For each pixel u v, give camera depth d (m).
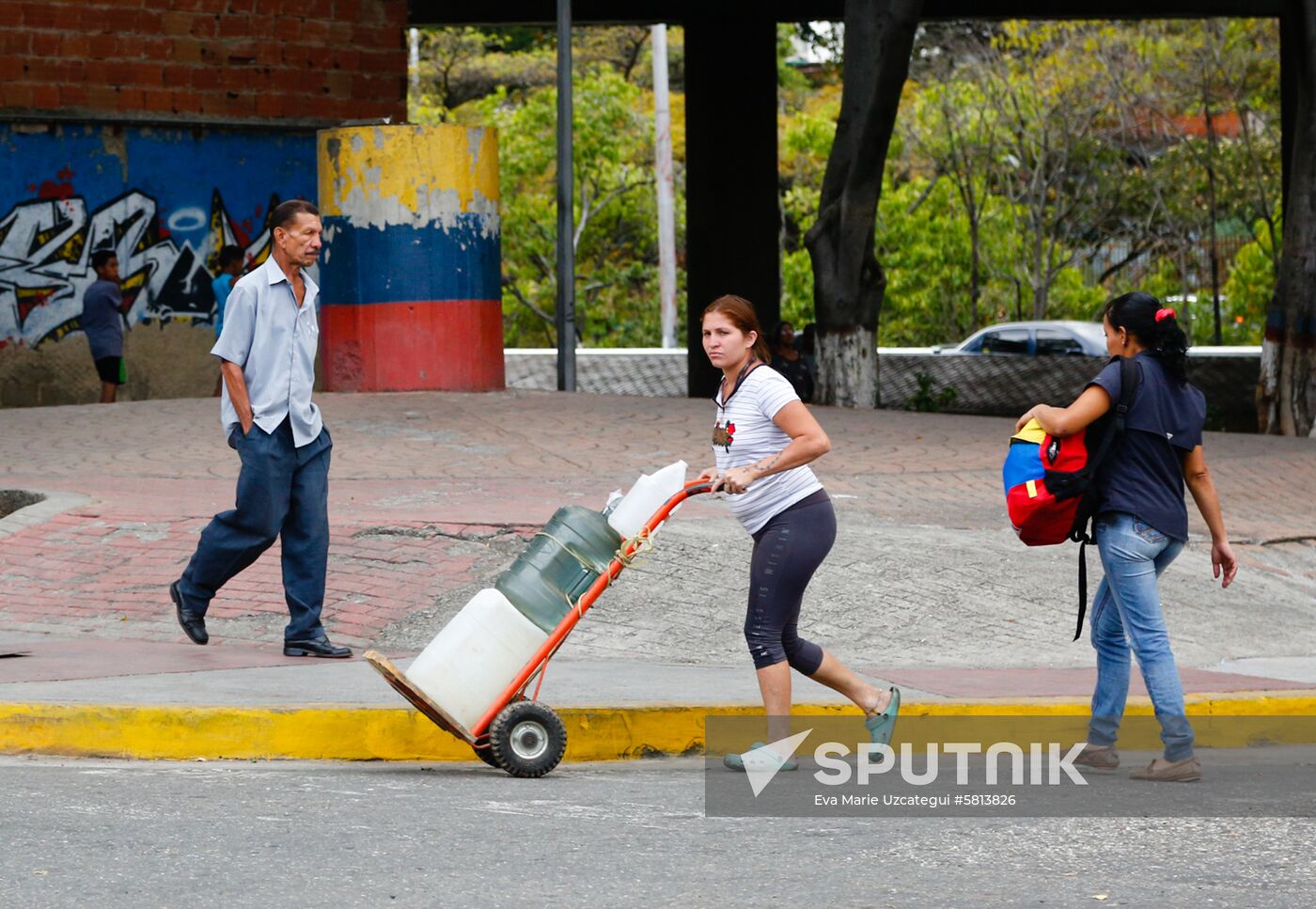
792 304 69.56
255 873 7.31
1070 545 17.20
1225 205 68.31
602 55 82.25
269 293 12.37
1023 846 8.16
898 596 15.09
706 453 22.39
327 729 10.16
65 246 30.55
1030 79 66.44
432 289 27.53
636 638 13.70
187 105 31.34
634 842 8.07
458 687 9.50
